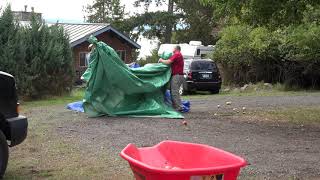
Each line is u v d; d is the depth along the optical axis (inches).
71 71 818.8
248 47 1081.4
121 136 406.0
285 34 1010.1
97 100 516.7
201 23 1883.6
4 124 270.2
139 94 526.9
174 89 547.2
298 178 279.3
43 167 304.2
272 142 382.0
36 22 778.8
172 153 177.2
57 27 812.6
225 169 142.9
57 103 697.6
